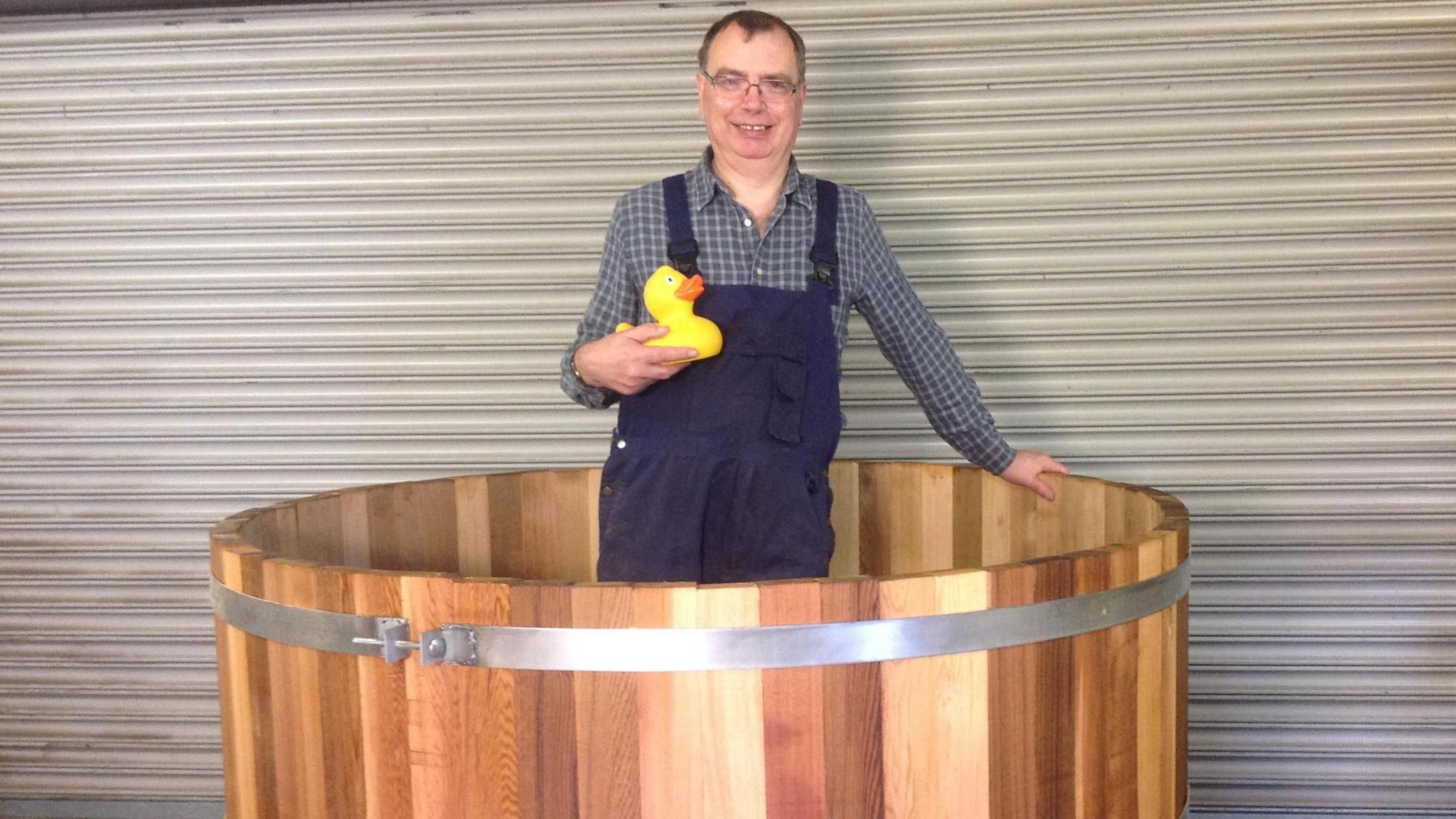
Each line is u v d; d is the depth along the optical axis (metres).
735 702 1.56
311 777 1.73
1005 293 2.95
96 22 3.05
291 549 2.17
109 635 3.18
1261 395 2.91
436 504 2.53
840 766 1.58
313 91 3.03
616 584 1.57
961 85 2.90
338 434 3.11
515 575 2.68
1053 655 1.67
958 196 2.93
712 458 2.06
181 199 3.08
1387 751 2.93
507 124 3.00
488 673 1.60
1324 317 2.88
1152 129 2.87
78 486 3.17
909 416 2.97
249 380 3.11
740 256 2.12
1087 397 2.95
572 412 3.06
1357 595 2.92
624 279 2.17
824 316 2.12
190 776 3.19
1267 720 2.96
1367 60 2.82
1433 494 2.89
